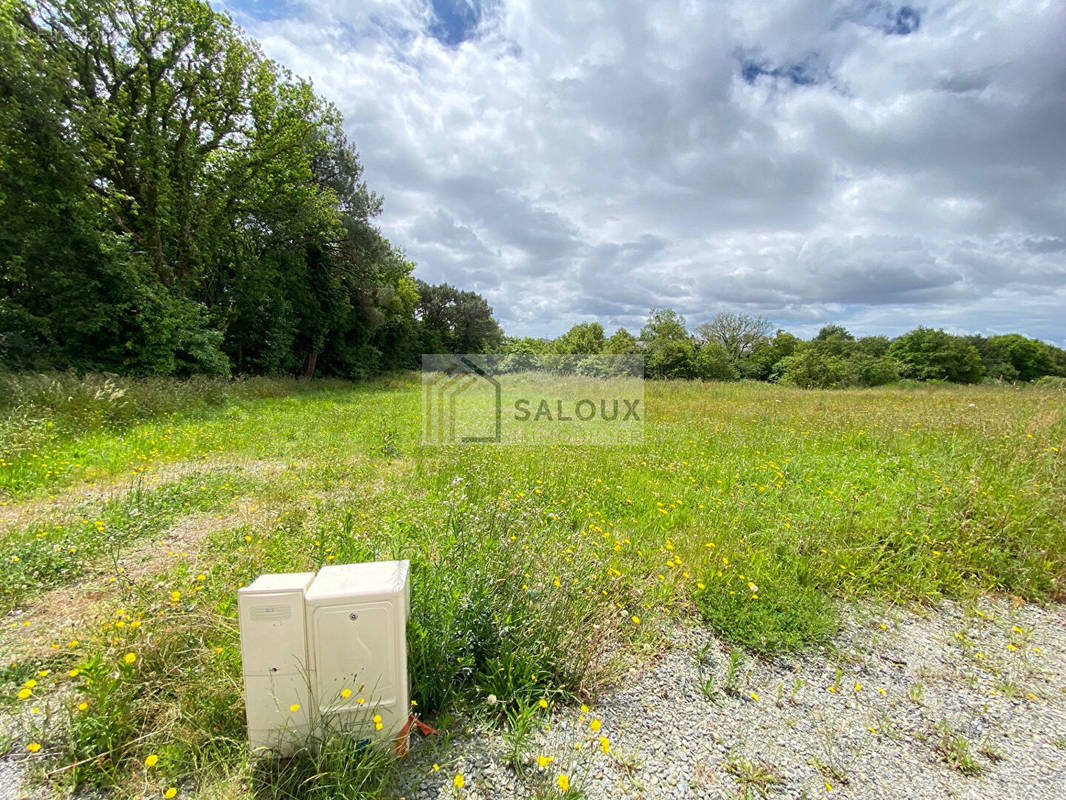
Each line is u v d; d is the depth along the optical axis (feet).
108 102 39.63
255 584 4.98
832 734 6.04
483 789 4.96
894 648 7.94
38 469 16.21
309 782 4.86
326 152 70.13
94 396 24.56
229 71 44.04
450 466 17.84
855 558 10.36
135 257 39.14
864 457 17.76
